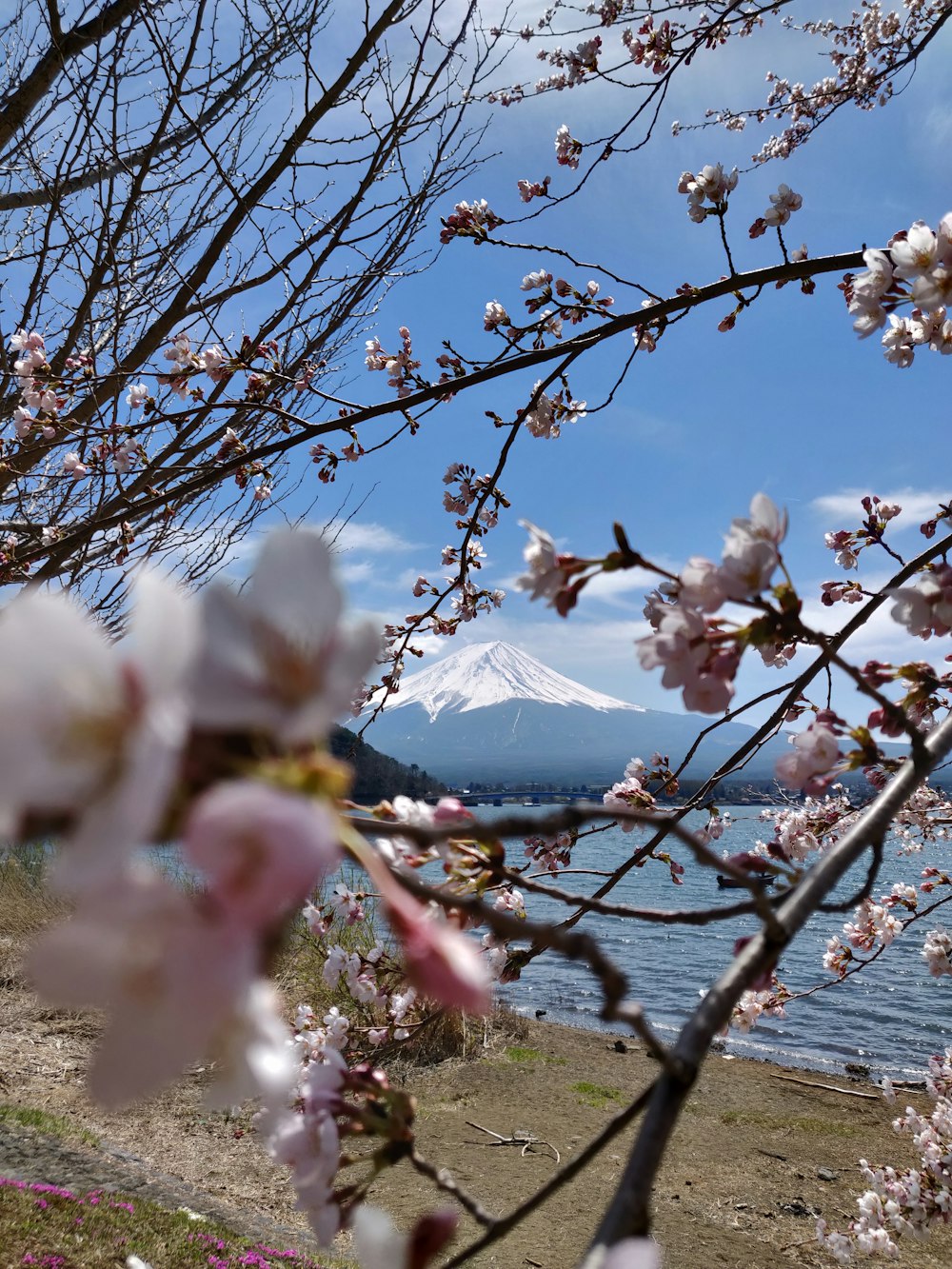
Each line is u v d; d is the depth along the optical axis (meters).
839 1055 14.80
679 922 0.97
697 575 1.16
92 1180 6.12
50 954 0.35
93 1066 0.35
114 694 0.37
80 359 4.16
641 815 0.69
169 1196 6.25
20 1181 5.59
